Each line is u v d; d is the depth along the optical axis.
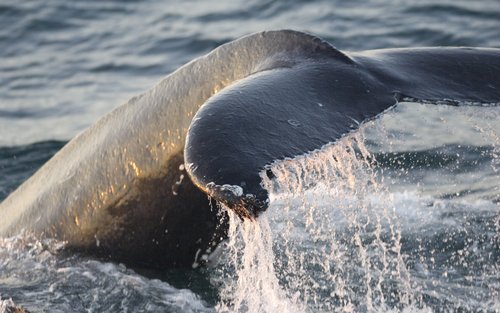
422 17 43.06
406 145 28.70
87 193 20.48
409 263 21.22
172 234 20.14
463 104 16.89
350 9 44.94
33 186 21.84
